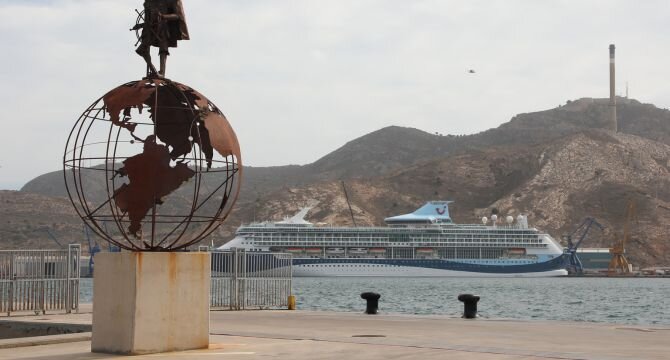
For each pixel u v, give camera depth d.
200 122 19.19
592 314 67.44
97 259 17.56
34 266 30.72
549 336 22.17
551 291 127.69
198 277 17.89
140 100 17.02
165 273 17.36
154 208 17.36
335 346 18.59
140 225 17.41
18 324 24.95
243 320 28.83
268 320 28.84
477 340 20.64
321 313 33.62
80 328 23.67
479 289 133.50
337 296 95.62
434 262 199.62
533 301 92.75
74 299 31.83
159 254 17.30
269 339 20.61
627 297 106.69
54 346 19.23
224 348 18.12
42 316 29.56
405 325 26.34
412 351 17.67
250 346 18.55
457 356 16.81
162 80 17.72
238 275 37.03
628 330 24.58
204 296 17.98
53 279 31.23
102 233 17.69
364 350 17.81
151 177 17.12
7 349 18.61
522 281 190.25
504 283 172.50
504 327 25.59
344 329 24.45
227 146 17.52
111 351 17.22
